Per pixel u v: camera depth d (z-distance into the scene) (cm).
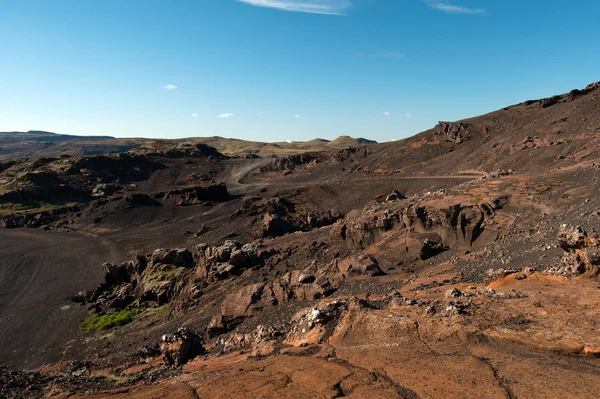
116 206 12106
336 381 1378
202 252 6016
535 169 8612
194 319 4081
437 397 1192
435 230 4006
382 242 4300
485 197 4153
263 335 2258
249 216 10325
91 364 2986
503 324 1555
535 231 3288
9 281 7531
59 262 8525
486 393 1177
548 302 1711
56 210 12250
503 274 2477
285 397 1309
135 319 5409
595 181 3953
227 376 1596
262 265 5181
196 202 12606
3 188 13550
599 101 10200
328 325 1959
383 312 1867
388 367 1426
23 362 4731
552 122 10588
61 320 5847
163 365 2516
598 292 1752
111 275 6906
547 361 1305
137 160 18512
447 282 2794
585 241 2053
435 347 1523
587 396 1095
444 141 13600
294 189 12412
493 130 12700
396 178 11875
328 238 5344
